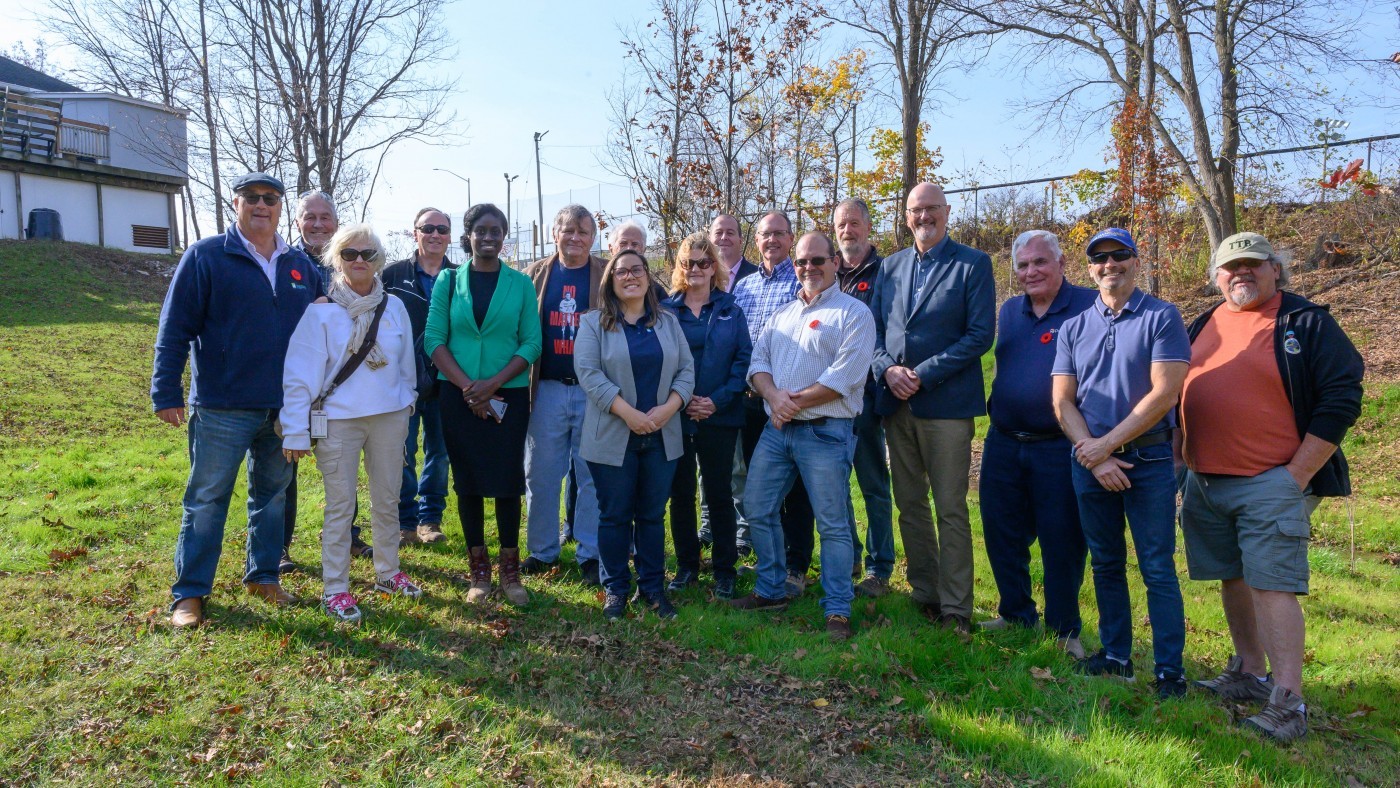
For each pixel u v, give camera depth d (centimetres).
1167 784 319
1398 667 456
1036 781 327
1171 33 1566
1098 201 1673
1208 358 399
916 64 1400
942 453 457
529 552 531
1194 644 487
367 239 424
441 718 341
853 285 520
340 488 429
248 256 421
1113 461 395
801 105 1020
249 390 418
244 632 408
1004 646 445
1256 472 380
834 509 446
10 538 545
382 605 451
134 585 466
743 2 908
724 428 491
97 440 888
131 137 2350
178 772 305
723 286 530
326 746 321
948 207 463
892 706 379
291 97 1316
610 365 449
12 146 2089
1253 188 1630
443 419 463
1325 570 648
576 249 513
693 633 438
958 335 450
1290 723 373
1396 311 1217
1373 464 886
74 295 1695
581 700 369
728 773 323
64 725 329
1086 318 414
